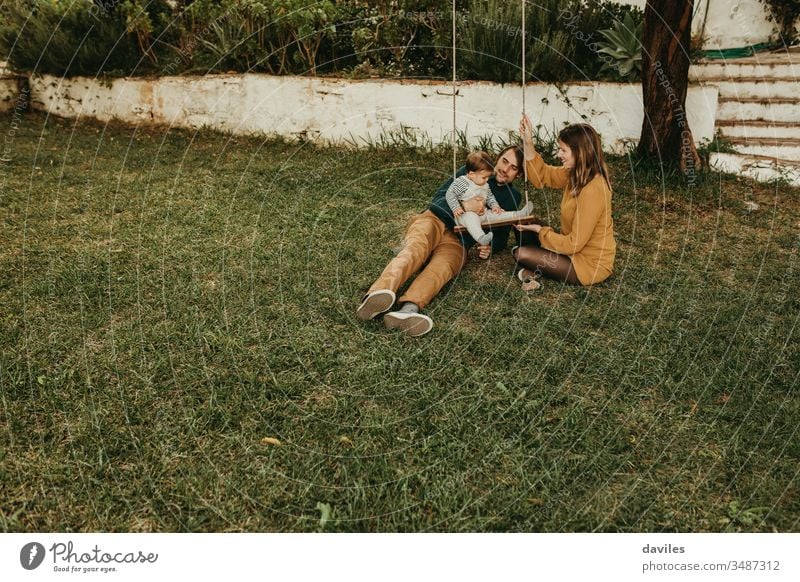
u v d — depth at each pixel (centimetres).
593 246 354
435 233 343
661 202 502
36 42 766
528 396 265
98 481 220
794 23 718
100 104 769
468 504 216
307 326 313
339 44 698
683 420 253
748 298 350
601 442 240
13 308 319
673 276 378
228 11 702
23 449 232
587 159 338
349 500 216
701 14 747
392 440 241
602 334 313
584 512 215
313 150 652
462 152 623
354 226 446
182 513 213
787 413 254
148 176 550
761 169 546
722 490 222
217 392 262
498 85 620
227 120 716
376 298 305
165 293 341
